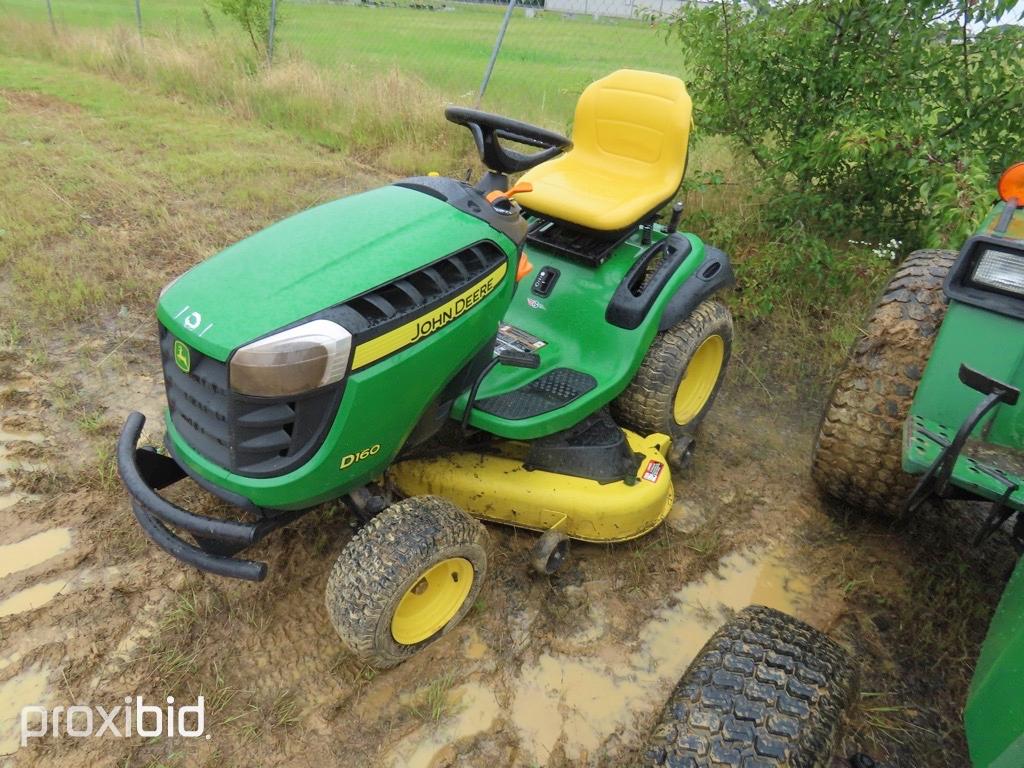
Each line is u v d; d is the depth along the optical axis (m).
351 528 2.62
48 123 6.80
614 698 2.21
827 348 3.91
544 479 2.55
